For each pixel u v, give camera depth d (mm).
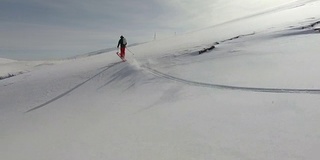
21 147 8578
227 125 6879
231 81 10930
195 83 11906
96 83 17703
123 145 6824
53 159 6910
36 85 22312
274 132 6039
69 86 18875
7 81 29734
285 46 14492
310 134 5660
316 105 7023
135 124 8289
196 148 5957
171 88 11984
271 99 8133
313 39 14625
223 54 16297
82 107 12805
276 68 11227
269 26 25062
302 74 9797
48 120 11938
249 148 5551
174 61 18047
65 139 8328
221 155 5469
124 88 14492
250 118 7039
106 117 9945
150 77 15055
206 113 8031
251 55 14281
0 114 15867
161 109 9352
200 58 16938
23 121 12938
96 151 6785
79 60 38094
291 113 6852
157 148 6301
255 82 10125
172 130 7211
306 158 4867
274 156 5105
